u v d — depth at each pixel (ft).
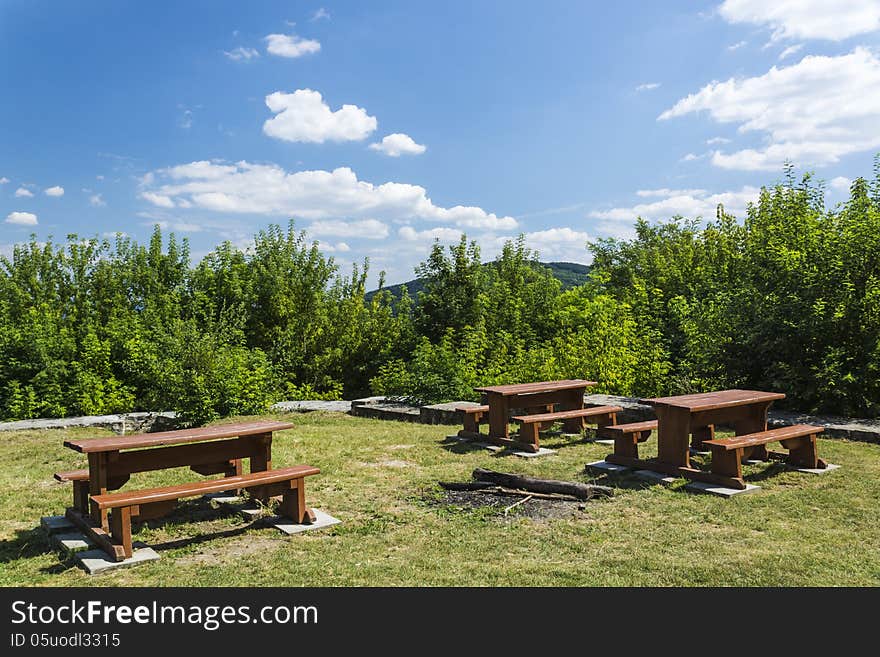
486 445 28.76
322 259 62.23
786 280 35.29
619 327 46.21
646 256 70.74
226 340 47.03
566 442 29.27
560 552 15.70
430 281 60.49
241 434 18.51
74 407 40.60
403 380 43.70
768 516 18.26
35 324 42.50
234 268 58.13
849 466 23.86
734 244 54.54
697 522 17.85
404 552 15.81
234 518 18.38
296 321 57.67
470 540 16.60
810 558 15.07
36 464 26.45
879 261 32.99
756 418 25.16
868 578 14.03
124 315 49.98
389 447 29.14
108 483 17.12
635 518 18.22
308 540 16.72
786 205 42.96
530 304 61.05
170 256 57.31
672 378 42.88
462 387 41.75
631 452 23.98
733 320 37.22
